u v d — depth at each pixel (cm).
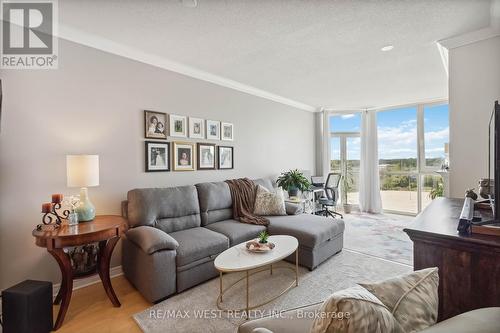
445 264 127
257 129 459
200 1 198
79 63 252
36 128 228
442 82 407
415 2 200
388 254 324
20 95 221
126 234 253
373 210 594
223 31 245
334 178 548
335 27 238
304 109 577
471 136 257
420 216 172
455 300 124
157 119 313
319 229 292
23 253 221
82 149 254
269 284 246
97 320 194
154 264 211
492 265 113
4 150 212
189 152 348
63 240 183
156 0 197
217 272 259
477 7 206
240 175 427
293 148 546
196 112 359
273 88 442
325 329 67
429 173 535
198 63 329
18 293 168
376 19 224
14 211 217
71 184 217
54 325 185
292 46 278
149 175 307
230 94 408
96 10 210
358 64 331
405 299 80
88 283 251
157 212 274
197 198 320
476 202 185
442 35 254
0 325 183
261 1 199
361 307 67
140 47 281
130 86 290
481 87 251
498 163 126
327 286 242
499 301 111
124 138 285
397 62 324
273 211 362
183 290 233
